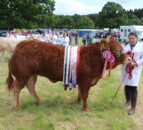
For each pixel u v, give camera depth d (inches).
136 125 162.9
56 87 252.5
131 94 187.5
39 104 196.2
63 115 174.6
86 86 176.1
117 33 1181.7
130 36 180.7
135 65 176.1
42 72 177.2
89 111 185.3
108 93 225.1
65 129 153.9
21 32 892.0
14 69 172.9
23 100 203.3
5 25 860.6
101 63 173.5
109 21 2440.9
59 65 171.0
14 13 820.6
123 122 162.9
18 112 178.5
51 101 202.8
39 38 580.1
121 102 212.1
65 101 208.7
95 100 214.7
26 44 175.0
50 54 170.7
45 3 909.8
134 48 181.3
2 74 314.8
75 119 167.3
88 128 152.6
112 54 169.9
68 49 173.9
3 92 227.9
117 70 382.3
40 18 879.7
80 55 171.9
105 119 171.9
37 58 170.4
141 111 192.1
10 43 402.9
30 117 171.0
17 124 157.9
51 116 173.3
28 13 853.8
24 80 174.7
